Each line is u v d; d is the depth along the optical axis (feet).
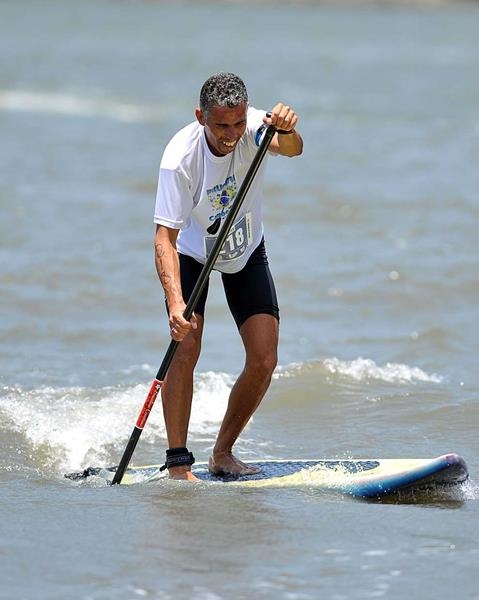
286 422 76.07
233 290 60.44
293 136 56.85
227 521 52.80
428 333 100.73
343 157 199.00
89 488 59.62
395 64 435.12
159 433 73.61
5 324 100.58
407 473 57.00
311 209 152.35
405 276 119.75
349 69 404.77
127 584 44.60
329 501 56.54
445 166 191.83
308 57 460.14
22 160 185.26
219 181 56.95
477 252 129.90
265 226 142.82
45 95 299.17
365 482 57.77
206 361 91.81
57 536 50.55
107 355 92.99
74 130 228.43
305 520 52.90
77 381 84.43
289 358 92.84
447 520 53.11
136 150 204.95
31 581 44.88
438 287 116.26
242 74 377.09
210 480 60.90
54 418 74.64
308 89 334.03
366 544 49.39
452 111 280.10
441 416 76.48
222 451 61.98
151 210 150.71
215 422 76.23
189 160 56.29
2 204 147.95
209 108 53.93
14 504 55.98
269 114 55.21
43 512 54.44
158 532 51.03
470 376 87.35
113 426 74.13
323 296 113.19
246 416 61.21
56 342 96.43
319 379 84.38
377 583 44.83
